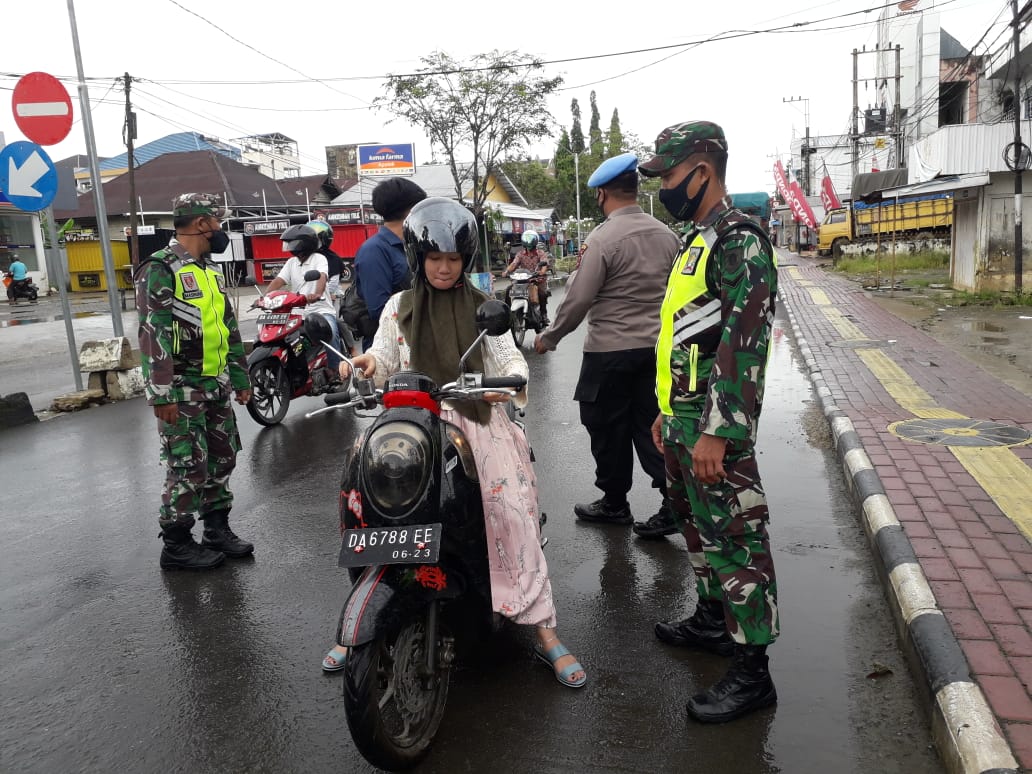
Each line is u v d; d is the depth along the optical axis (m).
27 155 8.56
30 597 4.16
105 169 47.97
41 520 5.32
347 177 52.97
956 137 14.76
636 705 3.01
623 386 4.41
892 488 4.72
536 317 12.77
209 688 3.26
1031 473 4.92
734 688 2.89
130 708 3.13
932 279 21.52
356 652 2.49
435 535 2.57
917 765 2.59
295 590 4.15
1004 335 11.05
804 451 6.26
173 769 2.76
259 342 7.75
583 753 2.74
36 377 11.47
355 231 31.11
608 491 4.79
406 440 2.64
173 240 4.41
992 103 27.31
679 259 2.92
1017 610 3.21
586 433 7.08
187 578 4.35
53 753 2.87
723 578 2.85
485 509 2.98
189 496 4.37
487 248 25.94
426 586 2.68
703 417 2.67
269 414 7.79
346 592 4.11
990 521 4.16
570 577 4.16
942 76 33.50
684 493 3.17
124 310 24.22
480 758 2.73
